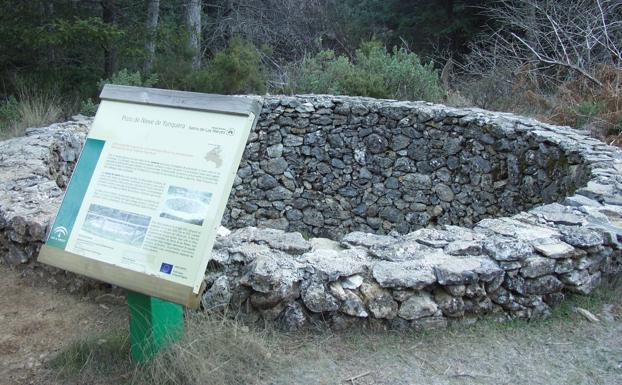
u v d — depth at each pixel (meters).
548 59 9.70
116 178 2.51
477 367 2.77
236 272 3.05
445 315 3.01
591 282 3.35
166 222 2.37
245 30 15.35
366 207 7.31
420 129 6.89
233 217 7.66
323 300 2.93
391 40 15.95
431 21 14.75
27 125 7.57
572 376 2.72
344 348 2.88
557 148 5.49
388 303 2.95
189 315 2.88
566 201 4.15
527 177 5.87
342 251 3.25
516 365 2.79
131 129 2.56
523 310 3.15
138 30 11.28
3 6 10.09
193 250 2.29
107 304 3.26
